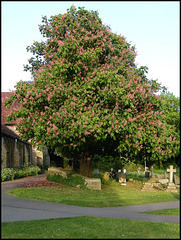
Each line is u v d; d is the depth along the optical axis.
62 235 7.15
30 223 8.16
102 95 14.42
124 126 14.53
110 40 17.36
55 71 15.40
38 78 15.57
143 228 8.05
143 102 15.66
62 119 13.93
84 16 17.41
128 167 43.44
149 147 17.33
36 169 34.62
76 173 20.09
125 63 17.52
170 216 10.08
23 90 15.60
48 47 18.20
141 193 17.67
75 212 10.27
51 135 14.41
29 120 15.47
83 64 15.36
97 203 12.65
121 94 14.31
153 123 16.48
